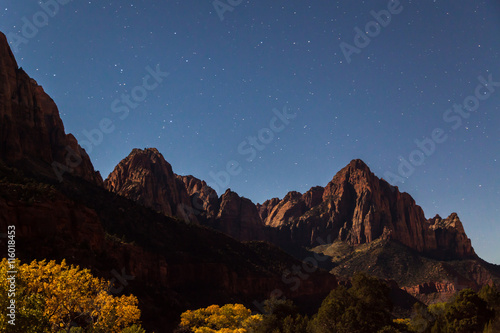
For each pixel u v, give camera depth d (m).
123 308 37.41
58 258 66.56
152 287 94.06
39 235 68.25
